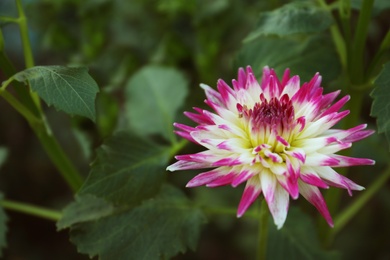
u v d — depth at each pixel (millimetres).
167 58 793
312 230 617
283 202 483
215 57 785
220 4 766
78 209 581
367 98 787
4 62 561
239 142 497
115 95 788
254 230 818
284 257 608
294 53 606
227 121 503
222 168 495
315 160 485
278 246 611
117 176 565
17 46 975
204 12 767
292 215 623
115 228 571
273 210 479
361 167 770
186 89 688
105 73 776
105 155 568
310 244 612
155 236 572
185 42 790
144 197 571
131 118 683
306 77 591
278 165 487
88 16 790
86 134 704
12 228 917
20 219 922
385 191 779
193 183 491
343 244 788
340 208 818
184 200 595
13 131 959
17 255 899
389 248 786
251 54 616
